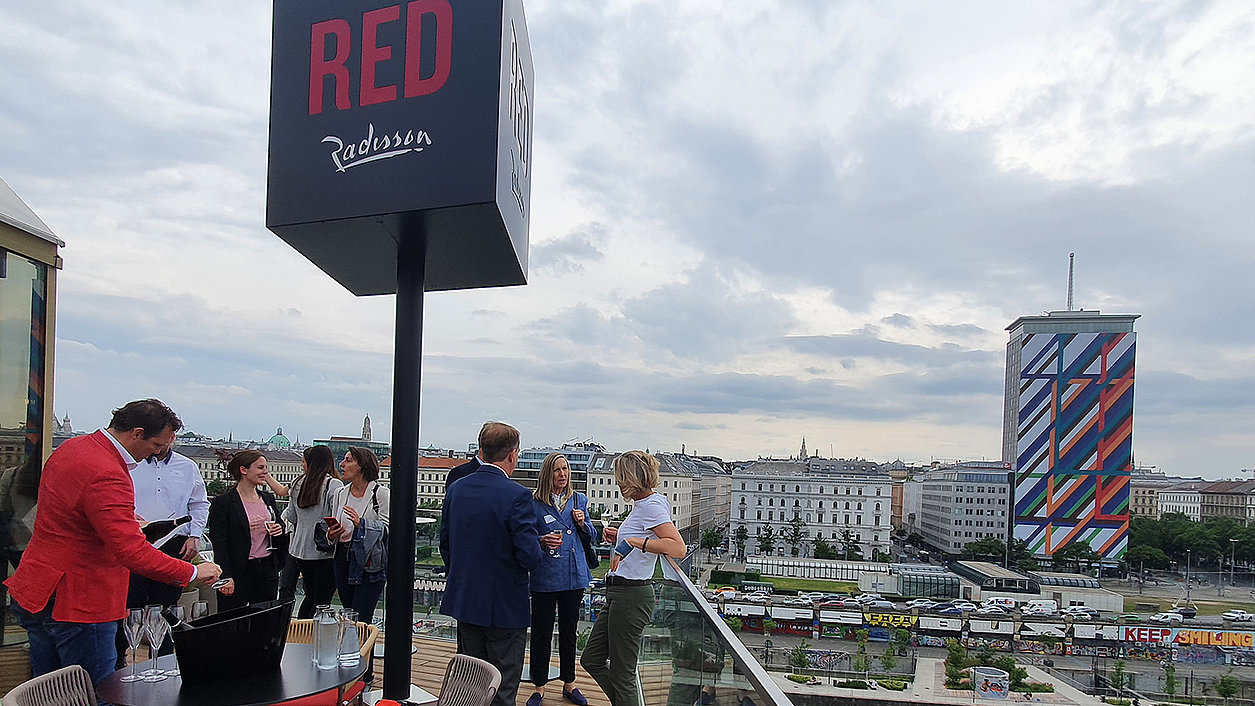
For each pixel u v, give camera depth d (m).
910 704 51.44
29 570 3.01
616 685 4.07
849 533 100.69
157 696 2.51
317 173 3.76
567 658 4.82
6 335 4.32
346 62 3.75
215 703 2.45
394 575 4.15
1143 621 75.19
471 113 3.52
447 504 4.05
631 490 4.27
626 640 4.04
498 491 3.86
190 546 4.48
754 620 71.62
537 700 4.60
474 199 3.48
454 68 3.57
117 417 3.11
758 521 102.94
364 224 3.78
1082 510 108.00
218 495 4.90
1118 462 107.38
